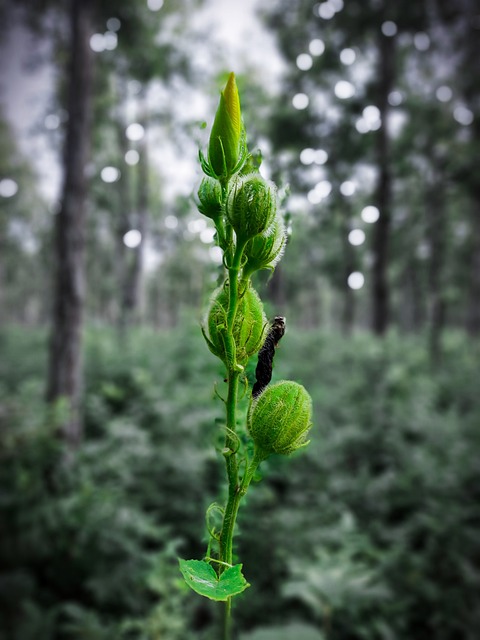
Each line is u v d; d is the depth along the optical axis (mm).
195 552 4031
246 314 855
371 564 3906
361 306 48250
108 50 11711
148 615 3201
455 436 6352
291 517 3973
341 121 15633
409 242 20844
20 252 39938
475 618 3549
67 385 5961
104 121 14406
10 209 34375
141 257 19891
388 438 6035
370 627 3332
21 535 3963
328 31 15734
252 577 3582
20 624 3361
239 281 862
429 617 3652
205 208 833
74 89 6250
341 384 9484
